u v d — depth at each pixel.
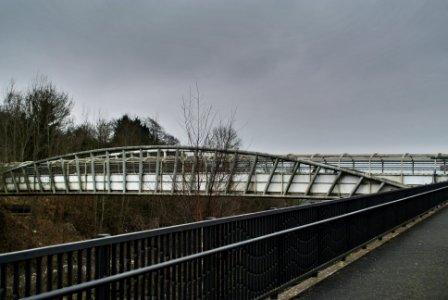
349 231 11.05
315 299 7.24
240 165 41.69
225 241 6.46
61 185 56.81
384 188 39.78
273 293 7.41
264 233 7.43
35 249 3.97
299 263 8.44
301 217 8.73
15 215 50.38
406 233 15.30
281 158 41.47
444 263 10.15
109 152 52.34
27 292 3.94
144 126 95.94
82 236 52.97
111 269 4.84
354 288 7.93
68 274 4.32
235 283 6.54
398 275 8.95
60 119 74.75
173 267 5.49
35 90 72.81
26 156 71.31
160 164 45.28
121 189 50.06
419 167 42.22
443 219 19.89
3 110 68.94
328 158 46.84
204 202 25.17
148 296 5.16
